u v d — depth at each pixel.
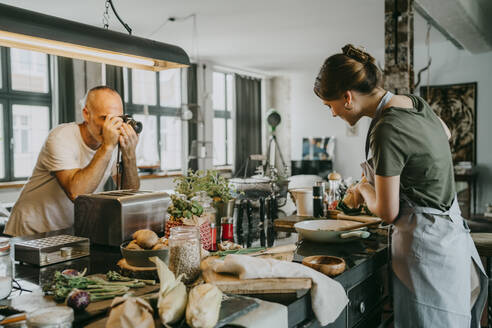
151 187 7.07
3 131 5.62
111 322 0.84
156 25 5.75
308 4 4.97
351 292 1.40
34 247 1.49
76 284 1.08
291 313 1.08
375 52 8.09
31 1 4.64
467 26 5.54
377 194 1.35
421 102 1.40
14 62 5.72
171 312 0.86
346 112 1.46
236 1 4.81
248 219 2.23
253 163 9.46
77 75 6.00
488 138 7.32
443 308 1.36
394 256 1.47
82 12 5.10
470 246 1.45
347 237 1.70
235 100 9.13
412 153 1.30
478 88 7.36
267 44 7.01
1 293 1.11
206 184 2.16
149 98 7.56
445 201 1.39
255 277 1.15
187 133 8.05
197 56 7.89
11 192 5.54
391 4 3.92
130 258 1.27
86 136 2.36
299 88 9.96
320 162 9.12
